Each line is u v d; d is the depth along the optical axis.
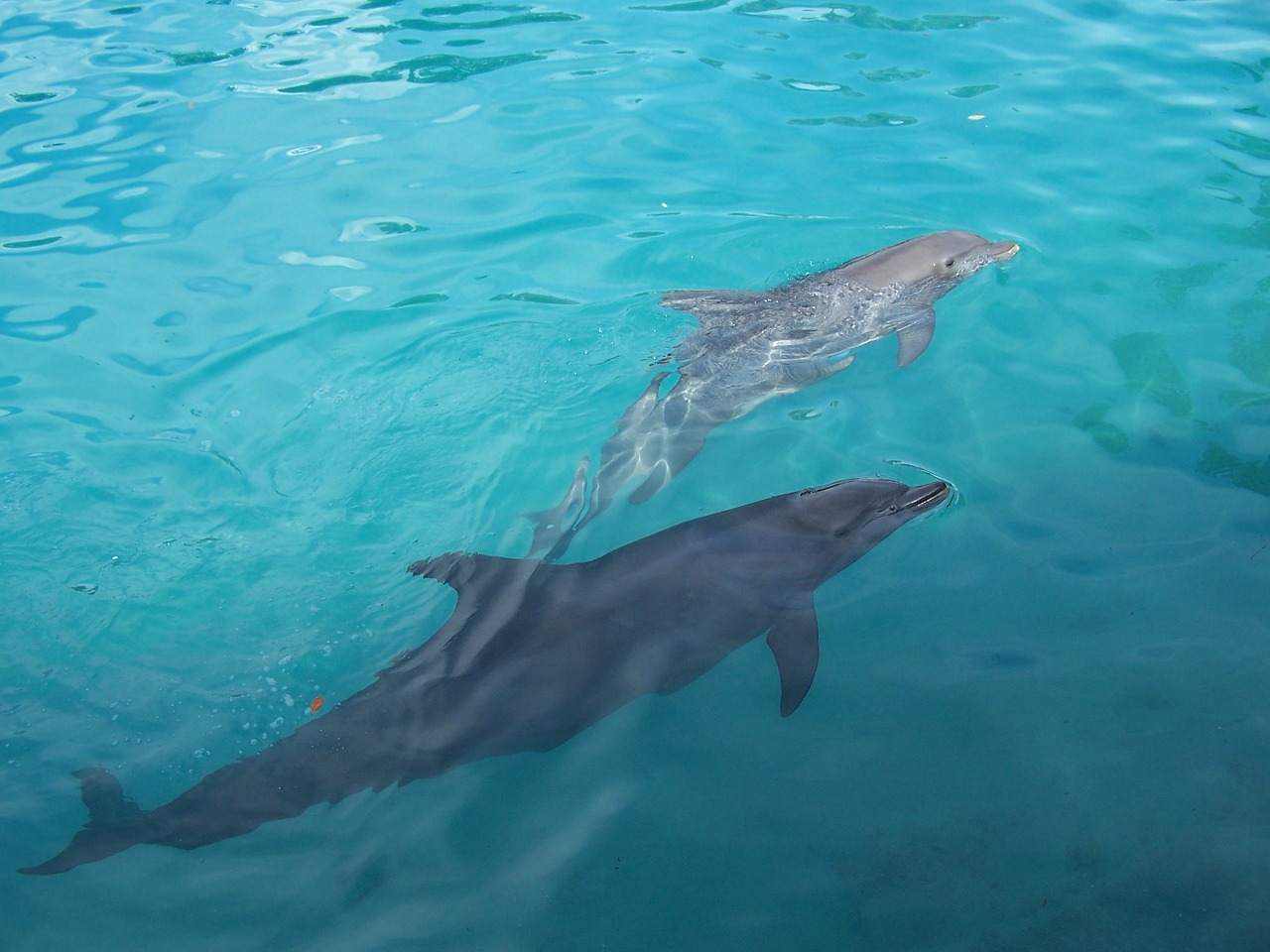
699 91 6.91
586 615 3.92
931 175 6.07
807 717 3.75
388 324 5.31
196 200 6.13
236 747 3.82
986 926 3.31
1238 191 5.79
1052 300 5.21
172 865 3.53
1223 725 3.65
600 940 3.33
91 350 5.25
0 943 3.41
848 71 7.10
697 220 5.84
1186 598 3.97
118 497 4.61
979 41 7.45
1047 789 3.54
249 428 4.88
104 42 8.00
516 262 5.64
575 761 3.68
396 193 6.13
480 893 3.43
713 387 4.86
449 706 3.77
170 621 4.17
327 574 4.30
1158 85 6.69
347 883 3.47
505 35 7.93
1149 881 3.36
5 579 4.32
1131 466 4.41
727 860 3.46
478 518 4.47
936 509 4.29
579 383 5.00
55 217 6.04
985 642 3.90
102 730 3.87
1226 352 4.86
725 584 4.00
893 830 3.49
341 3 8.65
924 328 5.05
